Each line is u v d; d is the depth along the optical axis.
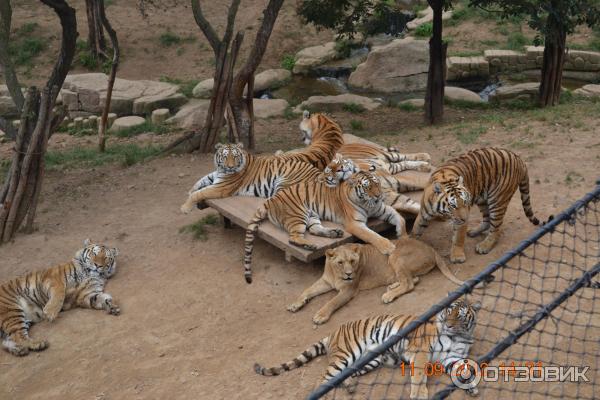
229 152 7.24
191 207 7.46
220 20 20.78
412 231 6.21
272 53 19.45
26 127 8.09
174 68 18.92
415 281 5.82
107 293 6.70
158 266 7.11
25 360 5.93
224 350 5.62
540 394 4.10
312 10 13.47
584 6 11.64
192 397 5.06
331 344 5.00
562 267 5.63
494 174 6.01
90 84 16.25
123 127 14.45
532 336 4.73
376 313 5.55
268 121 14.48
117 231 8.06
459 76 17.20
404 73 17.09
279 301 6.18
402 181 7.01
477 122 11.52
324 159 7.77
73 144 13.88
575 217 3.28
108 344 5.96
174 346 5.79
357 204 6.23
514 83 16.80
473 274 5.81
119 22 20.73
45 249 7.80
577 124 9.93
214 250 7.25
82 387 5.46
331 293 6.07
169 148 11.12
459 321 4.36
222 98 10.84
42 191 9.82
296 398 4.76
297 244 6.23
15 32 20.20
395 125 13.34
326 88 17.64
